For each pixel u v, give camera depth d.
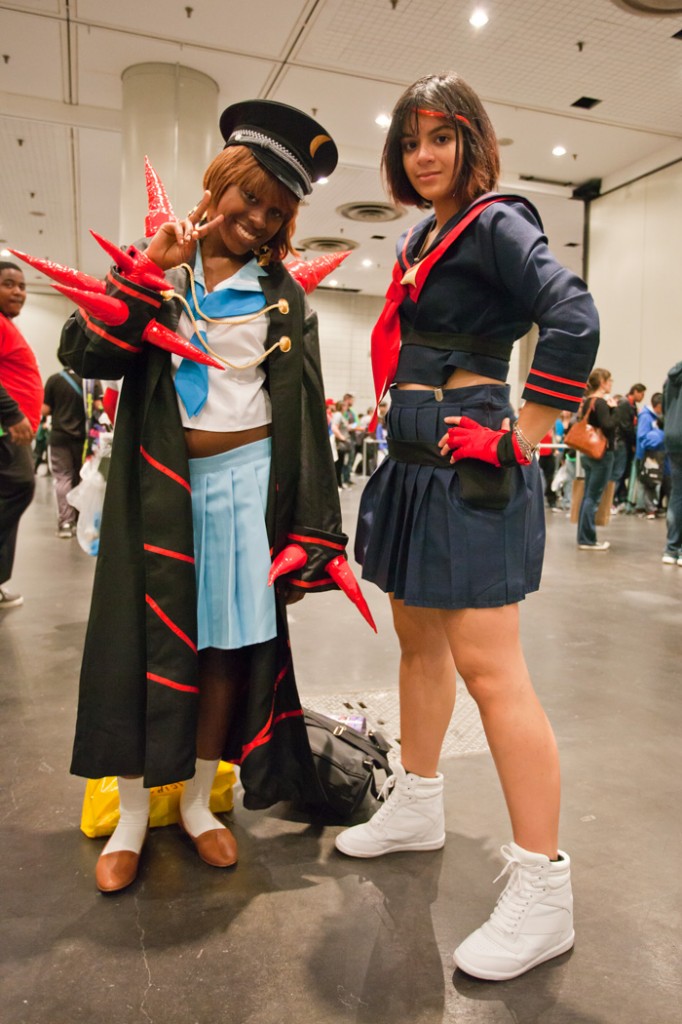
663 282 8.92
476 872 1.62
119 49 6.30
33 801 1.90
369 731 2.09
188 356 1.43
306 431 1.62
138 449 1.51
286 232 1.57
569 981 1.29
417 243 1.49
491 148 1.39
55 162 9.31
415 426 1.43
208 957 1.33
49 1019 1.18
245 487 1.55
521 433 1.26
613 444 5.83
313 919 1.45
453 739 2.30
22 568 4.80
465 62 6.54
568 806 1.91
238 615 1.54
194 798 1.70
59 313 17.95
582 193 9.82
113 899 1.50
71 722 2.39
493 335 1.39
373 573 1.56
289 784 1.69
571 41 6.17
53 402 5.88
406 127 1.39
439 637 1.62
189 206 6.60
